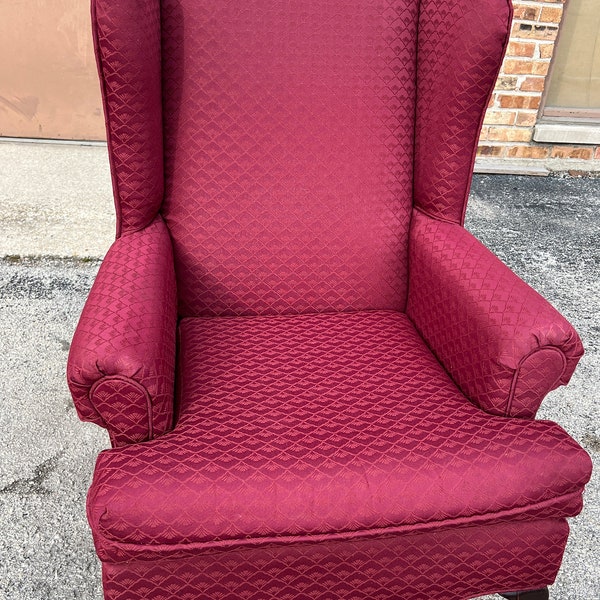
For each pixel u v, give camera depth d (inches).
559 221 123.7
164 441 40.8
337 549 41.1
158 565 39.7
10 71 124.5
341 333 55.3
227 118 55.7
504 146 145.1
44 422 67.5
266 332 55.2
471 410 45.4
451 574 43.3
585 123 149.0
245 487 38.0
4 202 110.6
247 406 44.9
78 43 123.0
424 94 58.3
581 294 98.7
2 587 50.6
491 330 45.0
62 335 81.3
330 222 58.0
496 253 109.4
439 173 57.1
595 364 82.4
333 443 41.5
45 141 132.4
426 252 56.6
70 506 57.9
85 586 51.2
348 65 57.2
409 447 41.3
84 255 98.1
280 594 42.1
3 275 92.8
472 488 39.7
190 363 50.2
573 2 136.9
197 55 54.8
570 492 41.5
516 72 134.2
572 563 55.2
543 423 44.1
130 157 50.1
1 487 59.4
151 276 47.0
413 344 54.2
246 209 56.8
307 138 57.1
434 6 56.2
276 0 55.9
